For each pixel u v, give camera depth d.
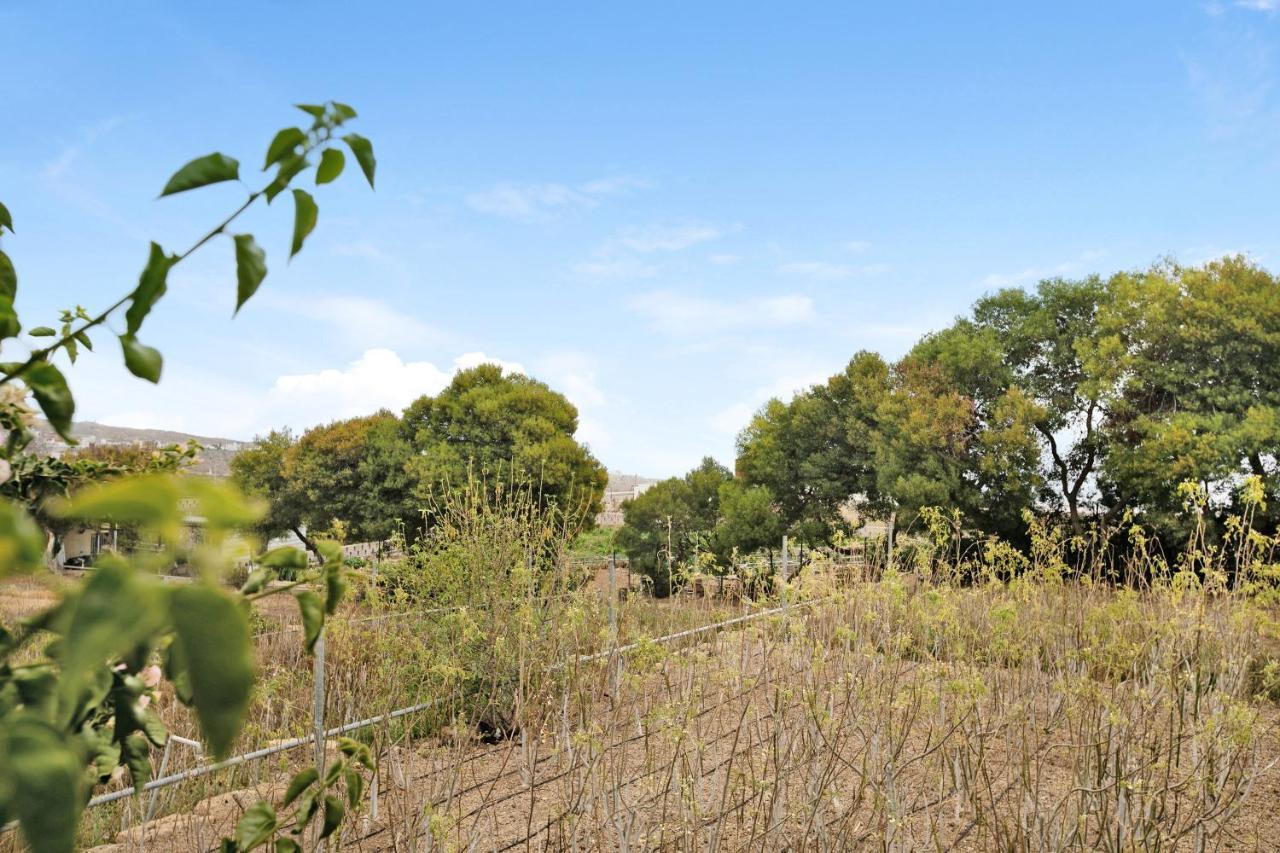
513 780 4.28
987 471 16.92
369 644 4.90
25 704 0.57
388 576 5.82
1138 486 15.56
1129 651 4.08
